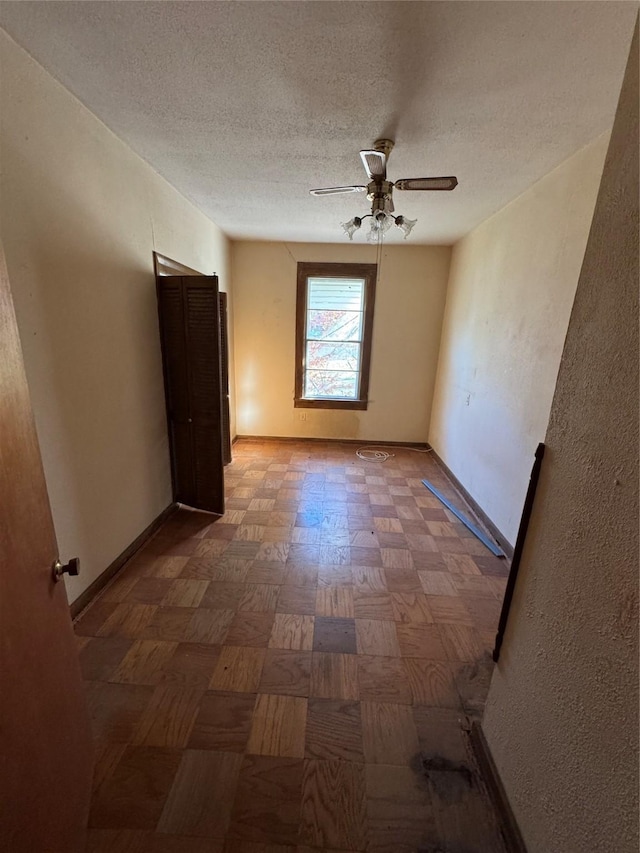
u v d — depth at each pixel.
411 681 1.54
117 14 1.19
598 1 1.10
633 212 0.69
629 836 0.63
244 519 2.87
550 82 1.46
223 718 1.36
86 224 1.77
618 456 0.70
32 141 1.43
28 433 0.81
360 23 1.20
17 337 0.78
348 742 1.29
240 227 3.64
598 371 0.78
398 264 4.25
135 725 1.33
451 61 1.36
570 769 0.80
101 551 2.02
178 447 2.86
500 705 1.15
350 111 1.69
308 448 4.63
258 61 1.39
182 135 1.94
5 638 0.69
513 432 2.50
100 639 1.70
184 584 2.10
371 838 1.05
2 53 1.28
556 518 0.91
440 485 3.65
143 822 1.07
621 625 0.68
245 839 1.04
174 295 2.51
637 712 0.63
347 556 2.42
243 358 4.58
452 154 2.07
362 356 4.54
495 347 2.87
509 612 1.12
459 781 1.19
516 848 0.98
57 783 0.85
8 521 0.72
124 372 2.18
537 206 2.33
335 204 2.94
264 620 1.85
